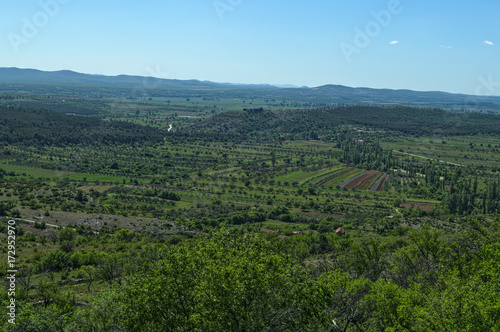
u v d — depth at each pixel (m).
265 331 26.66
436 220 109.88
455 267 35.50
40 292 48.69
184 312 27.91
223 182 176.88
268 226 114.31
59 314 37.12
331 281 35.22
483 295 26.36
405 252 46.84
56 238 84.88
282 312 27.05
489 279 32.88
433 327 25.14
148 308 27.53
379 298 30.80
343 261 54.38
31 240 81.31
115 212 116.88
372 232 103.25
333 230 110.50
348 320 30.48
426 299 29.12
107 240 87.44
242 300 26.36
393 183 182.62
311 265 56.03
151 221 109.69
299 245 73.56
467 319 24.53
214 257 30.98
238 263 27.70
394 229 101.25
